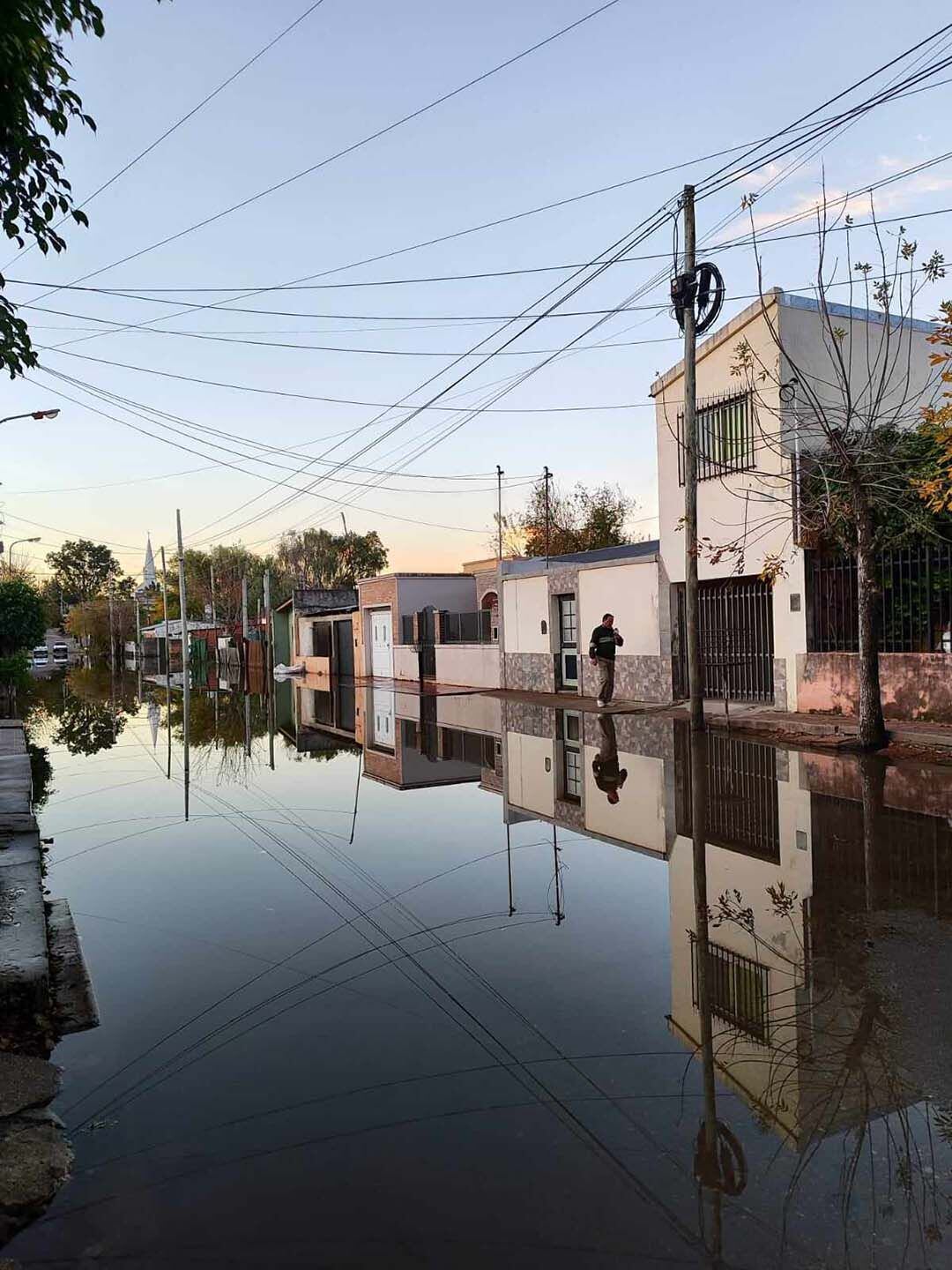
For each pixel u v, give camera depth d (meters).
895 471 11.66
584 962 4.76
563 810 8.94
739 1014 4.05
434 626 28.86
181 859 7.54
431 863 7.06
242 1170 2.99
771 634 15.19
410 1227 2.67
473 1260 2.52
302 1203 2.81
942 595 12.28
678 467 16.91
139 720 22.20
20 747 14.59
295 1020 4.20
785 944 4.91
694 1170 2.91
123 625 78.50
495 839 7.82
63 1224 2.75
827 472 13.39
